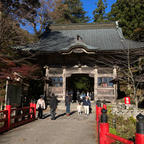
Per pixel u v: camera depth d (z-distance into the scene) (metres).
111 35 21.45
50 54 17.12
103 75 16.86
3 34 14.55
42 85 19.11
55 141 5.46
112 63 16.94
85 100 11.62
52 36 22.66
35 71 17.12
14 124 7.47
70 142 5.36
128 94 16.97
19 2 14.87
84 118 10.03
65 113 12.11
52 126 7.82
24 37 17.59
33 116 9.50
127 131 7.00
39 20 25.52
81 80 25.80
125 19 24.47
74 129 7.21
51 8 24.38
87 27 23.88
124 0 24.66
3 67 13.60
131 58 17.12
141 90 16.64
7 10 14.82
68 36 22.23
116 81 15.89
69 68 17.41
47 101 16.59
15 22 15.23
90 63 17.33
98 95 16.45
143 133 2.20
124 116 9.43
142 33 21.67
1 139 5.63
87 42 19.39
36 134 6.34
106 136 3.55
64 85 17.14
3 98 11.62
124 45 17.34
